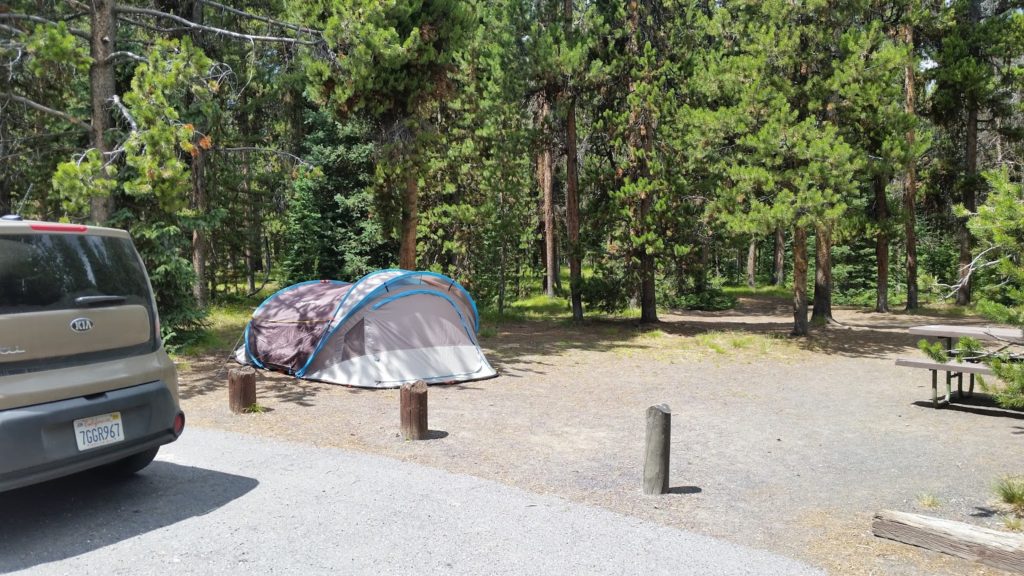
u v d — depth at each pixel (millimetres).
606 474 6035
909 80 23484
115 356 4688
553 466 6227
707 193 17188
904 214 20078
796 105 15578
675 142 17031
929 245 29859
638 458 6598
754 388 10742
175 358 11961
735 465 6480
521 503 5070
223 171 20781
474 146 21703
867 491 5734
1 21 10156
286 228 25359
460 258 22469
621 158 18469
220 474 5559
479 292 22406
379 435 7129
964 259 25344
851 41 14672
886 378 11789
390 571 3832
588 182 19578
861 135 16734
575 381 11055
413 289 10758
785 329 18656
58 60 8867
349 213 23594
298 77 14117
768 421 8461
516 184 23109
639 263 18188
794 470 6348
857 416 8805
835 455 6910
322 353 10422
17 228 4258
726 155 16312
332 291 11594
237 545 4133
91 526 4398
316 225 23188
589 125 19781
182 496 5008
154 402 4832
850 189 13547
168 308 12594
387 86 14516
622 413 8703
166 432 4941
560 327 19109
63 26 8898
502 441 7094
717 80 15836
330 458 6109
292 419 7727
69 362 4359
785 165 14953
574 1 19969
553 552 4168
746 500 5430
